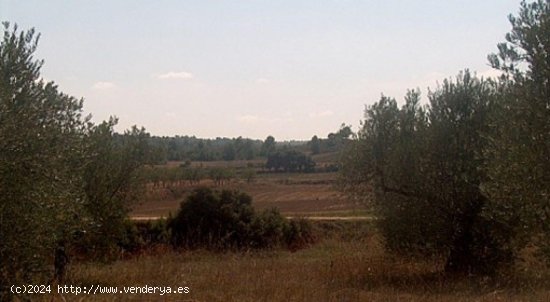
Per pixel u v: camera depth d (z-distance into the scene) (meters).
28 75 9.75
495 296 13.24
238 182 83.19
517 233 13.23
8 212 8.91
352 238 31.83
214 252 26.61
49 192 9.53
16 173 8.95
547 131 10.93
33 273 9.43
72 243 15.80
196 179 79.69
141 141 17.83
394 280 16.47
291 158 98.31
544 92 11.06
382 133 17.89
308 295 13.23
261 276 16.98
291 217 35.53
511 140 11.45
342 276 17.05
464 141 16.36
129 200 17.69
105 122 17.06
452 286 15.02
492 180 12.95
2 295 9.08
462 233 16.84
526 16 11.38
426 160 16.78
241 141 142.25
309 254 25.64
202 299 12.73
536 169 10.94
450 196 16.62
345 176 18.34
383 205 17.61
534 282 15.23
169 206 55.94
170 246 27.28
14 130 8.90
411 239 17.16
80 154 11.40
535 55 11.14
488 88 16.48
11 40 9.74
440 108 16.88
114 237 17.27
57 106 10.47
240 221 29.44
